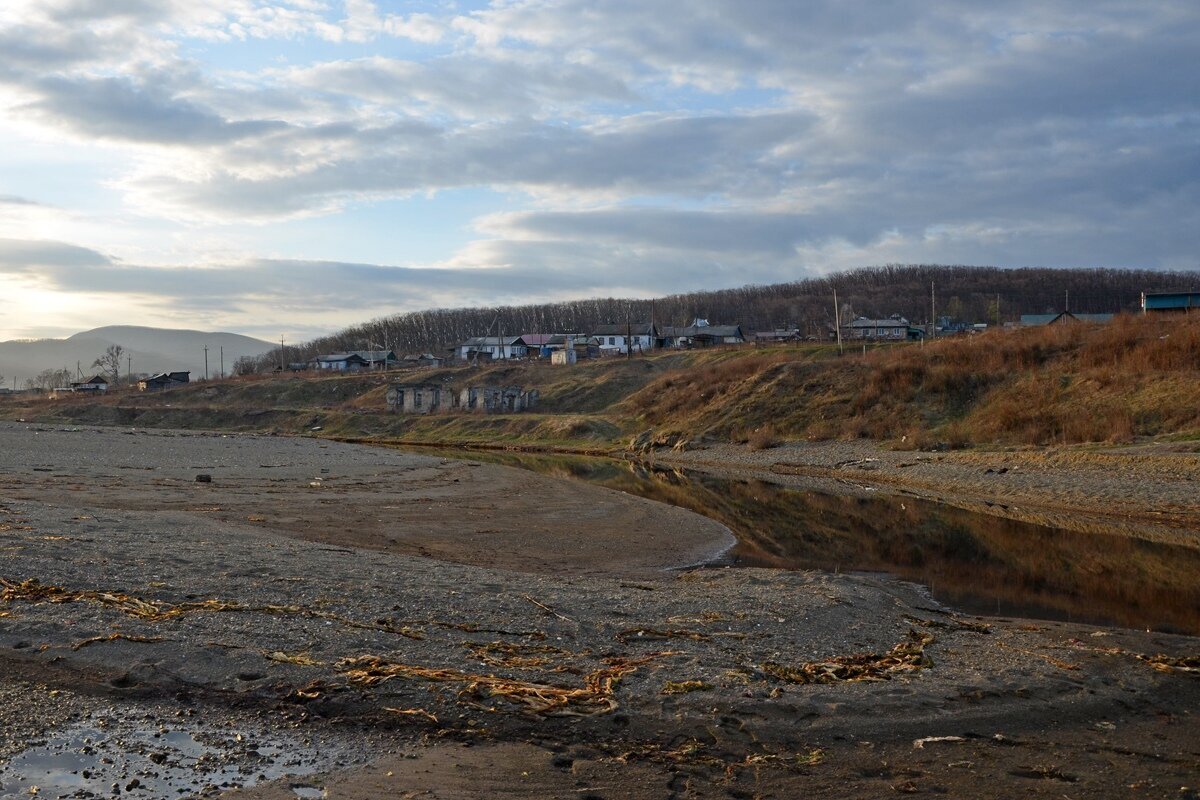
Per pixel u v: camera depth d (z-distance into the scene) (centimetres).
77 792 791
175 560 1611
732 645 1291
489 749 917
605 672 1134
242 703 998
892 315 15750
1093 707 1116
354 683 1045
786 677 1157
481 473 4494
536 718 990
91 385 14662
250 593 1412
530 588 1600
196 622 1225
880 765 917
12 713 943
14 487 2864
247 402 11256
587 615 1409
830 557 2361
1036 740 1002
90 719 944
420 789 823
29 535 1739
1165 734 1041
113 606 1278
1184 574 2173
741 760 916
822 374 7000
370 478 3959
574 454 6975
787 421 6544
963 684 1168
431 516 2775
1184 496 3319
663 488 4281
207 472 3856
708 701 1057
